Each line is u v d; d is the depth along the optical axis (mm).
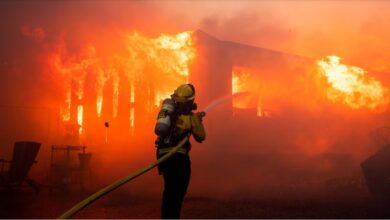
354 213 5785
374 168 7926
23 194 8188
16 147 8266
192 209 6035
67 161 9734
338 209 6184
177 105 3947
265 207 6328
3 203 6711
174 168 3701
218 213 5645
